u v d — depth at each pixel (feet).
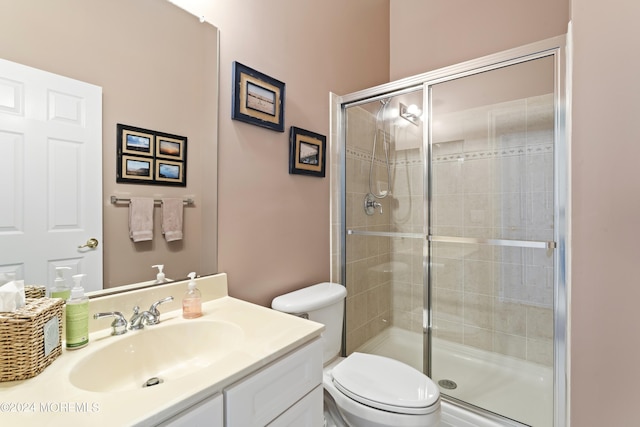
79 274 2.95
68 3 2.87
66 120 2.87
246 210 4.47
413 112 6.17
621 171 2.97
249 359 2.43
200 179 3.91
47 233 2.77
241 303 3.85
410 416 3.58
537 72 4.84
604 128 3.02
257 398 2.42
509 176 5.45
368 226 6.77
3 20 2.54
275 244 4.96
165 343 3.07
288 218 5.20
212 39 3.99
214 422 2.12
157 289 3.44
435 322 6.75
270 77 4.73
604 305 3.07
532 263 5.58
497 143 5.48
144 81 3.40
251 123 4.47
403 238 6.73
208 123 3.97
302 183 5.49
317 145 5.72
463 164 5.91
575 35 3.13
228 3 4.18
